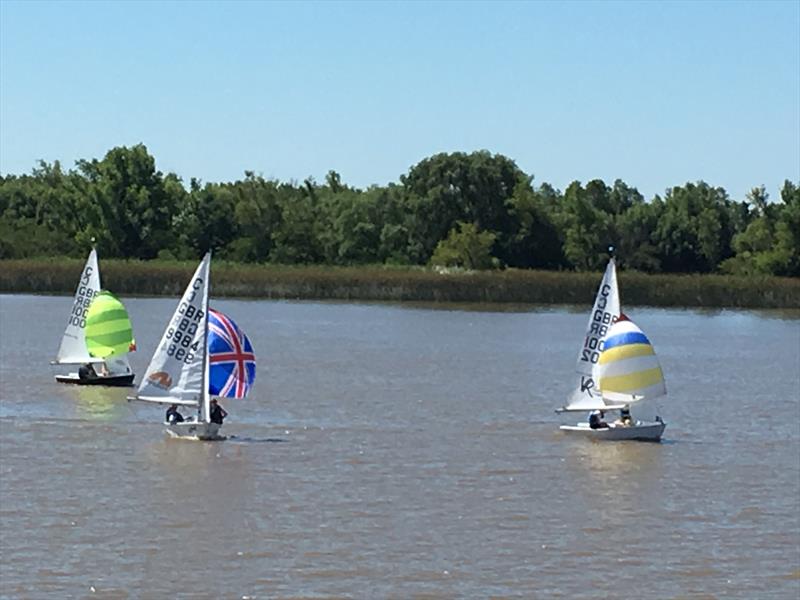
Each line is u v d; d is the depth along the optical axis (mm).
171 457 53031
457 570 37812
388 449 56500
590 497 47500
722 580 37500
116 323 75625
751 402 77875
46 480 48062
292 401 72062
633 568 38438
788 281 182250
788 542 41438
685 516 44719
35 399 69062
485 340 119812
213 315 58688
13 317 129750
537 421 66188
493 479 50375
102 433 58438
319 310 157750
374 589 36062
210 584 36188
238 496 46219
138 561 38031
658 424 60812
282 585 36219
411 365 95250
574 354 107000
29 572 36781
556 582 37000
